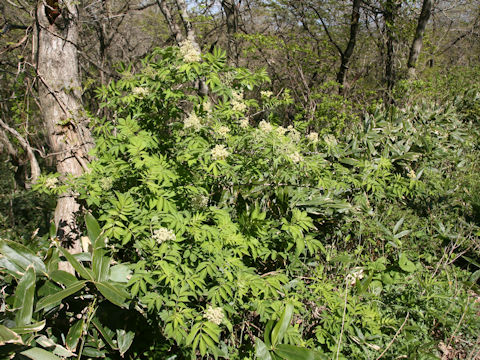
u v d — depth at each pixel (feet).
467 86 25.25
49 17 12.19
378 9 31.78
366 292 10.59
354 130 17.21
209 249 8.52
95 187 9.49
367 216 13.39
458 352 9.82
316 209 12.51
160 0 24.27
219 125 10.14
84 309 9.05
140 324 9.16
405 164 16.42
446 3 39.96
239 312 9.95
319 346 9.32
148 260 8.30
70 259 8.09
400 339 9.44
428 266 13.23
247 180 10.63
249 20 37.04
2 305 8.28
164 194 8.90
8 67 16.40
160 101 11.07
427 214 15.51
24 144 12.07
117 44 32.68
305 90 29.07
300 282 10.53
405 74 29.89
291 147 9.96
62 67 12.47
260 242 10.91
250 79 11.32
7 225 17.51
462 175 16.99
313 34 32.78
